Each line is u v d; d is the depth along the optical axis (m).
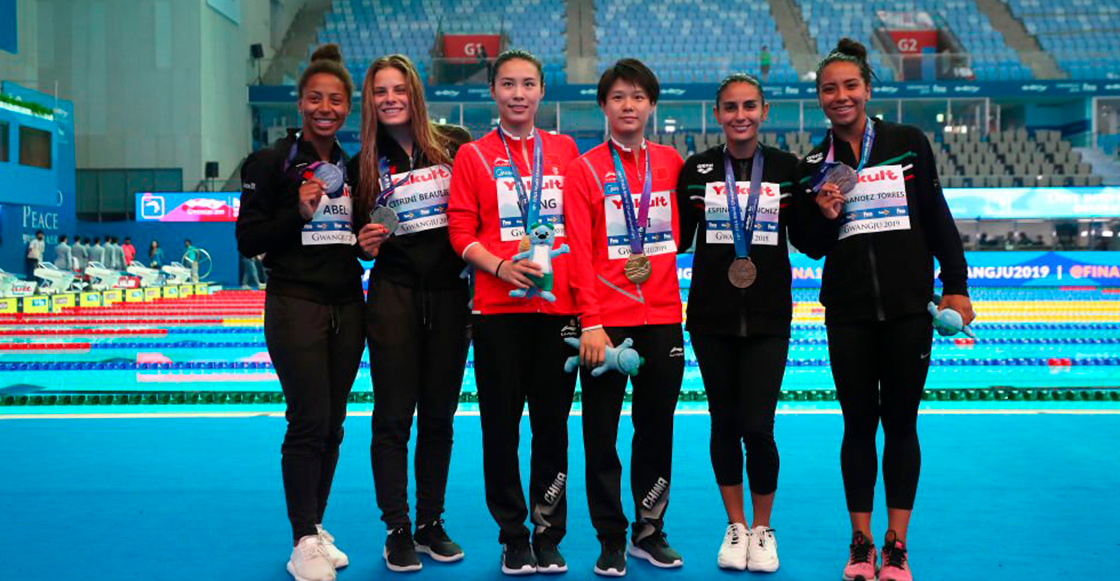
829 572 3.11
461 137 3.42
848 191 2.93
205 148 23.20
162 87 23.02
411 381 3.18
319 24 29.02
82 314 14.71
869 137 3.03
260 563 3.19
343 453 4.89
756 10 29.11
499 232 3.10
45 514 3.75
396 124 3.15
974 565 3.13
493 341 3.08
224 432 5.45
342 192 3.16
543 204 3.11
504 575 3.11
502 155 3.11
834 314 3.07
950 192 19.81
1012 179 21.20
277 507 3.86
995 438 5.18
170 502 3.94
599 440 3.12
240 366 8.88
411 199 3.16
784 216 3.17
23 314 14.64
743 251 3.12
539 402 3.14
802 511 3.79
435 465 3.28
